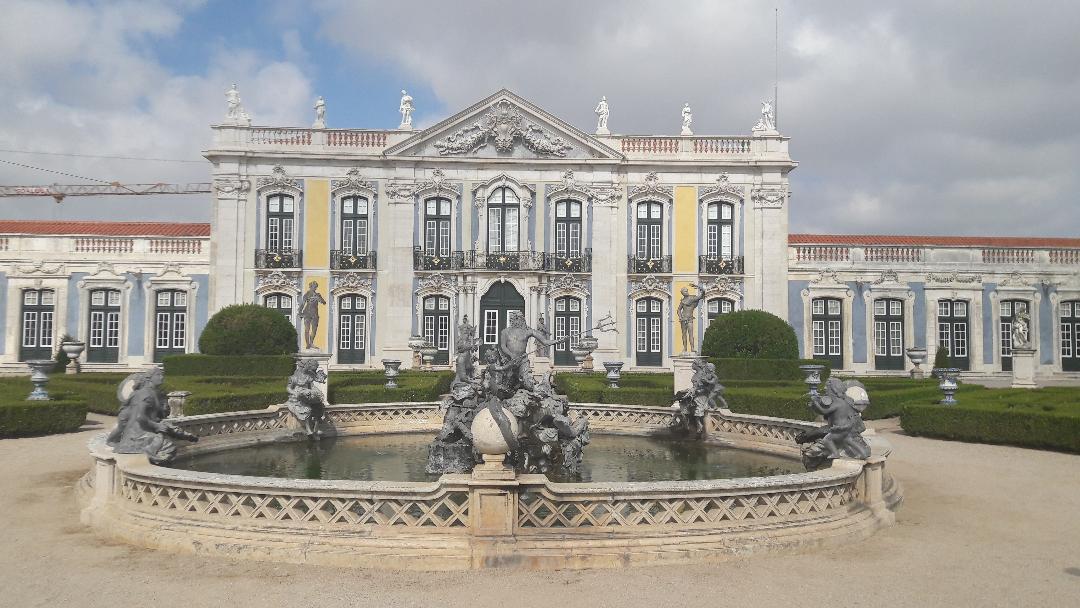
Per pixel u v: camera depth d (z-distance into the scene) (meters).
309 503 7.69
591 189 35.31
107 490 8.99
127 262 34.53
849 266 35.62
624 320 35.25
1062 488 11.69
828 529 8.34
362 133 35.16
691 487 7.76
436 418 18.31
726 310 35.44
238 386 21.66
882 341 35.84
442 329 34.84
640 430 17.88
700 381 16.50
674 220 35.44
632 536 7.58
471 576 7.06
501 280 34.66
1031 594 6.86
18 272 34.31
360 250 34.84
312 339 19.98
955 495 11.15
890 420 21.12
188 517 7.98
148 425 9.48
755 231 35.53
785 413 18.45
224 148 34.06
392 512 7.73
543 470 12.55
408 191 34.78
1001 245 37.59
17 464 13.05
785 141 35.75
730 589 6.82
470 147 35.19
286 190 34.50
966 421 16.95
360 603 6.39
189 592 6.64
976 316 35.81
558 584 6.88
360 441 16.36
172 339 34.72
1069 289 36.06
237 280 34.09
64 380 23.84
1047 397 20.38
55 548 7.92
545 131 35.38
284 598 6.50
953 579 7.24
